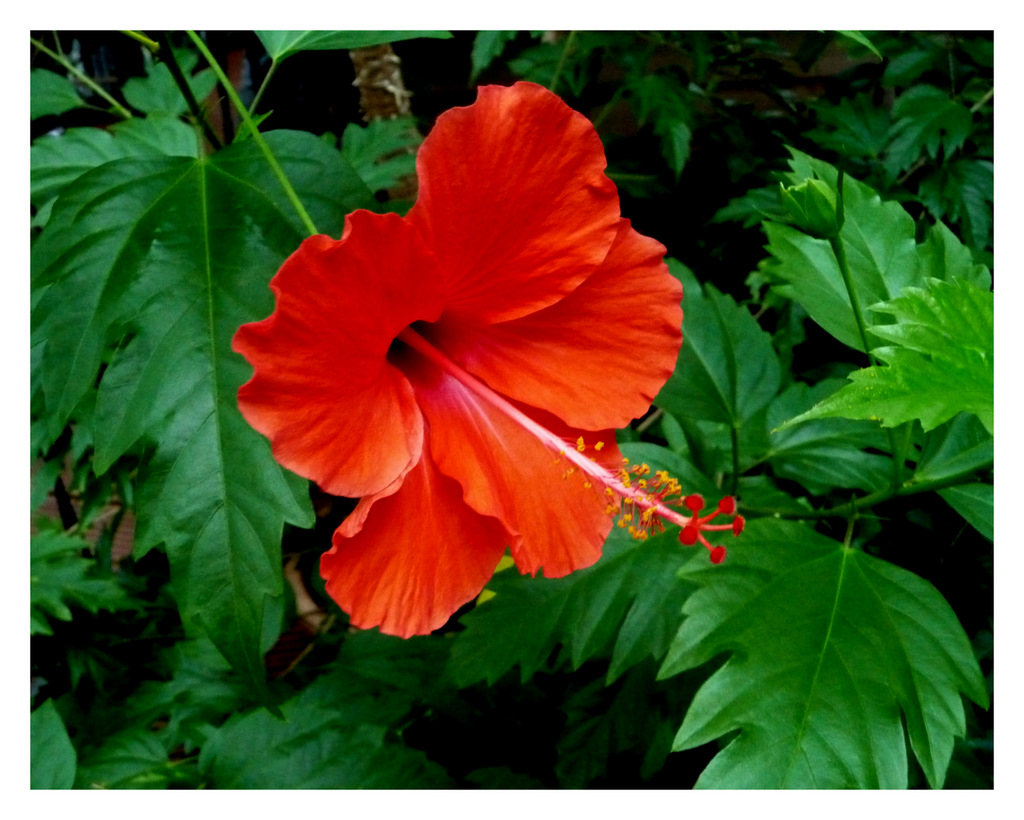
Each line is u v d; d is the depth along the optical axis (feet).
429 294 0.97
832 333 1.20
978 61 1.67
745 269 1.81
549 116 0.95
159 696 1.45
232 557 1.03
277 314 0.88
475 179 0.95
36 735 1.25
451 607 1.01
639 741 1.33
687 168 1.79
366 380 0.95
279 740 1.32
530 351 1.04
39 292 1.15
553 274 0.99
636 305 1.02
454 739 1.53
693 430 1.35
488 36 1.57
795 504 1.26
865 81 1.85
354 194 1.11
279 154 1.12
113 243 1.08
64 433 1.56
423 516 1.00
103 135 1.42
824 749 0.99
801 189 1.09
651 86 1.65
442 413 1.03
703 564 1.09
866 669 1.03
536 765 1.51
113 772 1.32
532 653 1.21
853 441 1.30
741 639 1.05
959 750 1.30
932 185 1.61
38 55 1.83
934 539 1.32
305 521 1.03
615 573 1.22
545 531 1.03
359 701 1.36
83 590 1.58
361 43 1.18
